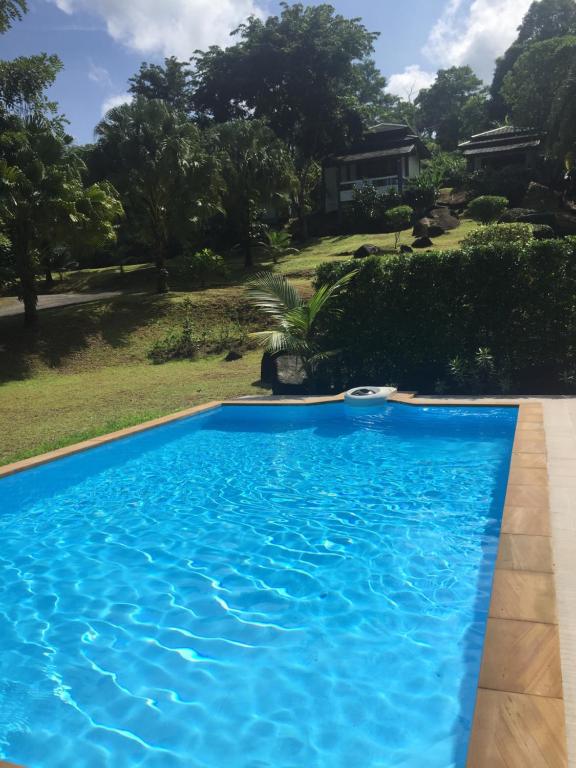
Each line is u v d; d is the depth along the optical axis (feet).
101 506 20.24
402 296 34.24
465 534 15.89
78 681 10.65
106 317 68.28
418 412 29.45
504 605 9.98
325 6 126.00
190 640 11.80
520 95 106.63
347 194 125.59
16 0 52.54
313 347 36.37
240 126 98.99
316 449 25.45
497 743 6.92
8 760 8.78
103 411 37.24
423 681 9.96
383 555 14.97
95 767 8.60
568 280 30.40
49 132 60.64
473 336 32.63
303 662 10.78
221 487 21.49
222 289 80.53
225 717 9.49
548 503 14.55
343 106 130.62
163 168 75.31
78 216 59.11
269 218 133.59
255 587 13.87
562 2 156.35
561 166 109.81
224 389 41.39
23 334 61.98
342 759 8.40
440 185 126.21
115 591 14.11
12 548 17.02
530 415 24.62
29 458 24.27
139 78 147.33
